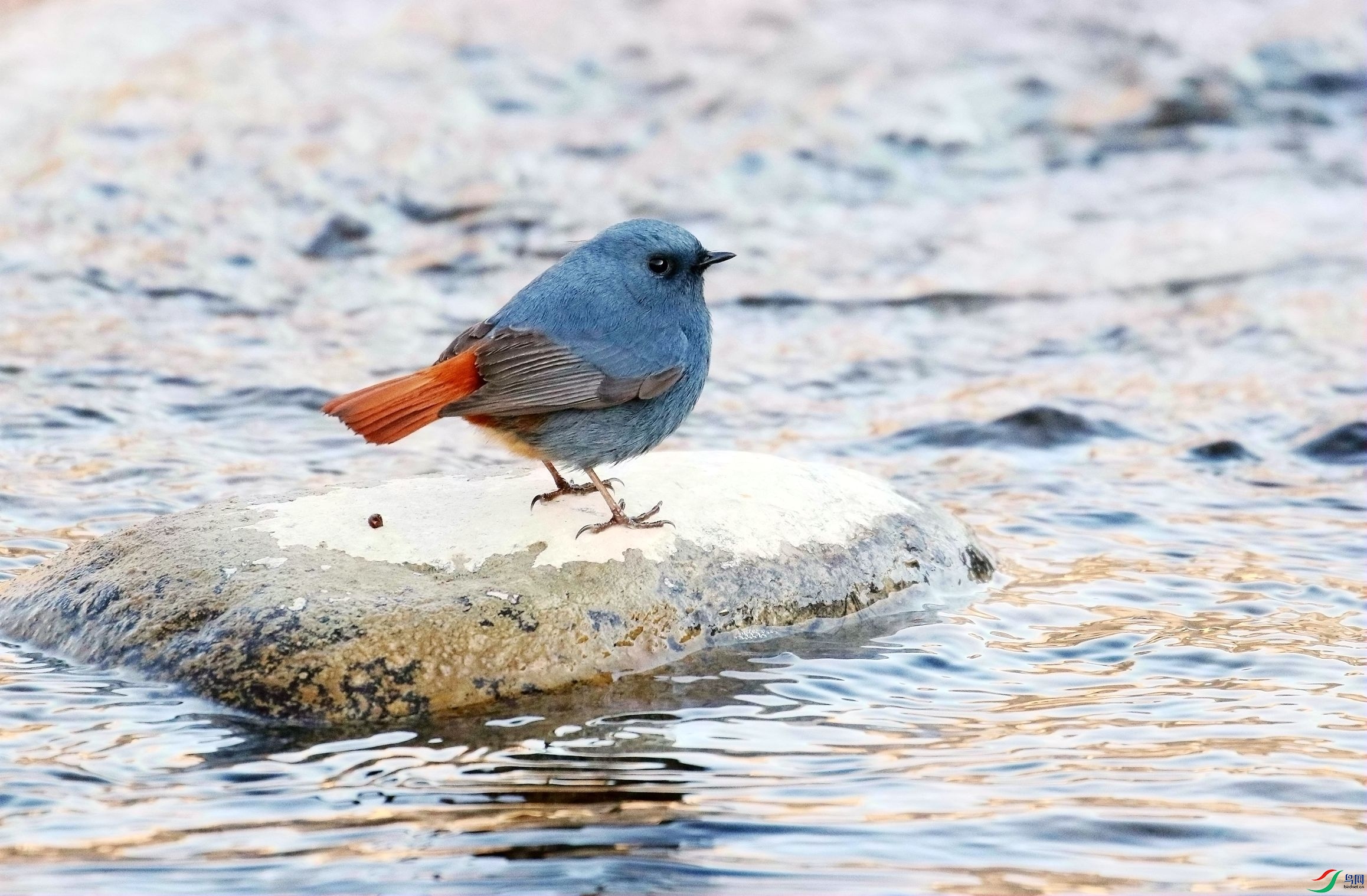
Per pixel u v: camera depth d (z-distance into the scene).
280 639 9.14
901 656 9.98
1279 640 10.24
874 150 22.11
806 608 10.41
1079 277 19.47
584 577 9.91
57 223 19.08
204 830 7.59
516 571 9.88
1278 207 21.56
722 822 7.70
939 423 15.30
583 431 10.20
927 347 17.56
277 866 7.25
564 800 7.94
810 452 14.70
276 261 18.91
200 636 9.33
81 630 9.80
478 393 9.80
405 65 22.56
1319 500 13.43
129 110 21.17
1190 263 19.86
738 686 9.48
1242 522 12.85
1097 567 11.80
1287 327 17.88
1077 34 24.39
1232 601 11.03
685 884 7.12
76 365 15.90
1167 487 13.76
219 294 18.03
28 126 20.86
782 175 21.45
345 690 8.98
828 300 18.75
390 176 20.50
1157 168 22.55
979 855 7.36
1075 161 22.53
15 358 15.93
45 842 7.44
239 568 9.80
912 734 8.77
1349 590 11.23
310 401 15.44
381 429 9.72
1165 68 23.92
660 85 22.73
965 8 24.56
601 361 10.19
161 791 8.00
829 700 9.30
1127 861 7.30
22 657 9.70
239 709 8.93
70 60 22.31
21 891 6.98
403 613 9.33
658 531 10.37
